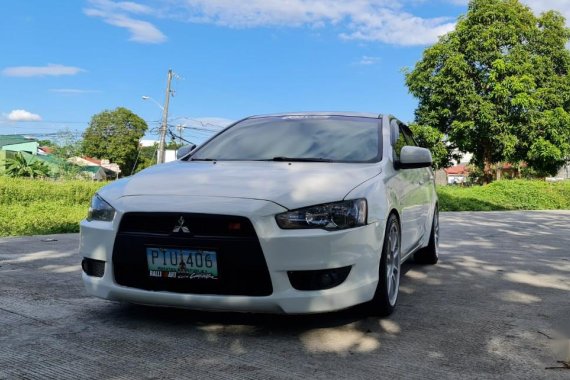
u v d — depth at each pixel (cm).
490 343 297
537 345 294
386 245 336
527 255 635
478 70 2753
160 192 312
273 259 282
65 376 244
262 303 284
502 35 2709
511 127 2647
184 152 454
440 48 2748
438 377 247
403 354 277
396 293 369
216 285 289
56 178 3519
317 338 301
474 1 2811
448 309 370
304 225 288
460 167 6819
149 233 297
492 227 1009
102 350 278
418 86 2808
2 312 348
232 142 426
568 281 476
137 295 302
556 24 2847
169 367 255
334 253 289
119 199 315
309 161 378
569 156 2834
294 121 446
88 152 6931
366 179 337
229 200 293
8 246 684
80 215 1341
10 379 239
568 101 2753
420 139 2792
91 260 322
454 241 774
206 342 292
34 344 286
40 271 498
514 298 407
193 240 287
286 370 253
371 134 419
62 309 357
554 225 1064
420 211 483
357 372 251
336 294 291
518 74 2648
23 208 1501
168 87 4025
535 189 2095
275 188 304
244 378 243
